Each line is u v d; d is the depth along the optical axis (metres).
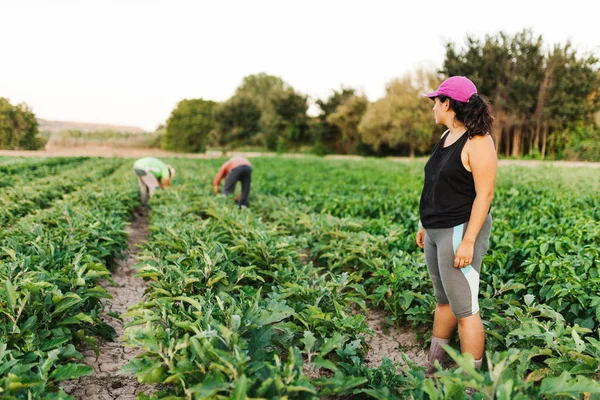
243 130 72.56
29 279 3.43
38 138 44.69
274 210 9.32
